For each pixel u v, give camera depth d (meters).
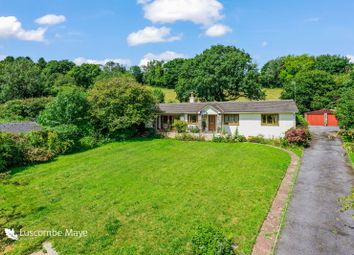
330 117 45.12
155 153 24.69
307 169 18.89
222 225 10.75
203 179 16.52
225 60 55.03
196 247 8.56
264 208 12.30
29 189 15.74
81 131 29.69
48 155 23.22
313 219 11.46
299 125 32.97
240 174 17.31
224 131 33.22
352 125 27.11
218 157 22.41
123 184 15.98
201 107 35.91
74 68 92.38
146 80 103.56
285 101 32.25
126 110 32.62
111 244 9.61
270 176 16.83
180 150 25.94
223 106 34.91
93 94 33.12
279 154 23.14
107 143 31.03
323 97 51.44
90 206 12.93
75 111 29.94
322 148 25.70
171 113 36.91
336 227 10.79
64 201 13.70
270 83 90.69
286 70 90.69
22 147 22.11
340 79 55.53
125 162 21.42
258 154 23.14
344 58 87.50
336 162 20.58
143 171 18.62
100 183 16.33
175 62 93.56
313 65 87.88
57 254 9.15
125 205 12.91
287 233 10.34
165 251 9.09
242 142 30.22
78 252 9.18
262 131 31.81
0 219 11.75
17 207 13.04
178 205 12.71
